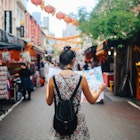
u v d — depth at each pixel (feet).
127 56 61.98
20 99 56.44
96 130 32.09
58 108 13.70
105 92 69.41
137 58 60.75
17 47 64.03
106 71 90.99
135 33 55.11
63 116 13.43
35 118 38.22
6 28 93.40
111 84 70.95
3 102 52.06
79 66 98.02
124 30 54.95
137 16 54.60
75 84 13.92
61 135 13.73
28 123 35.32
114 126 33.96
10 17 93.40
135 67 61.00
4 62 56.13
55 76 14.11
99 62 101.91
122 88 60.64
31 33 146.92
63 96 13.84
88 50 110.63
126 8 57.21
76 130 13.66
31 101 54.03
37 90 74.43
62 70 14.47
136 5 55.93
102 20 56.24
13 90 52.49
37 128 32.83
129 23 54.34
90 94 14.35
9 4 123.65
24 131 31.58
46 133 30.73
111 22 55.06
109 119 37.81
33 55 96.99
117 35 56.13
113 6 58.29
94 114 41.16
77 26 65.46
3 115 40.45
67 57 14.34
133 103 51.57
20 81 56.18
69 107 13.52
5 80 42.09
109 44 59.93
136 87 59.11
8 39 45.52
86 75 18.89
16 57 68.85
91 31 59.93
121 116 39.78
